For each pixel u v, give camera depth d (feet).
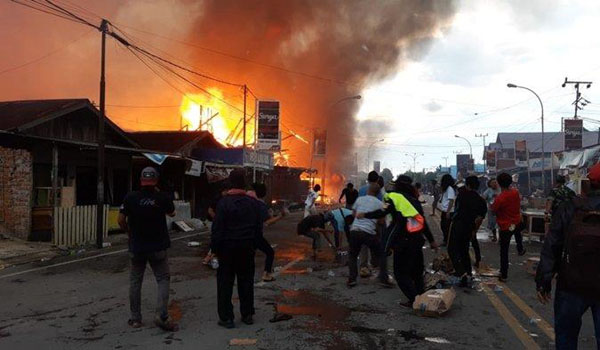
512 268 31.42
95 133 55.67
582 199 12.36
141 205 17.51
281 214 47.98
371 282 26.12
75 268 30.83
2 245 38.09
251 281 18.61
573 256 11.96
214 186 68.28
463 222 25.17
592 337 17.39
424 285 22.90
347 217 32.91
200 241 45.34
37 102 53.26
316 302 21.77
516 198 26.43
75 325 18.38
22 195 42.09
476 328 18.11
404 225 20.92
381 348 15.84
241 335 17.08
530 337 17.11
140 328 17.97
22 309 20.80
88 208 43.73
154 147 75.92
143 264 18.21
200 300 22.20
